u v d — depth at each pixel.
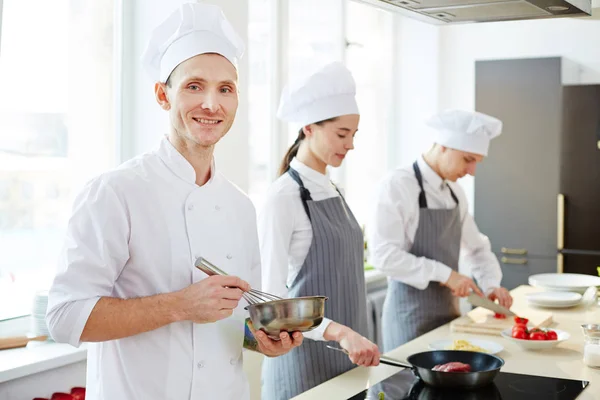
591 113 4.46
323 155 2.49
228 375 1.76
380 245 3.10
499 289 3.17
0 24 2.53
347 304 2.49
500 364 2.09
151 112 3.03
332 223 2.46
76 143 2.91
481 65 4.73
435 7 2.48
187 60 1.66
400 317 3.18
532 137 4.61
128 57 3.05
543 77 4.57
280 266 2.36
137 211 1.66
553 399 1.94
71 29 2.87
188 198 1.72
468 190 5.16
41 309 2.62
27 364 2.34
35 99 2.75
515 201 4.66
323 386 2.09
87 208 1.62
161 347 1.66
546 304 3.18
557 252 4.56
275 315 1.68
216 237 1.76
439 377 2.02
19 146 2.71
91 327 1.55
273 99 3.93
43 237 2.80
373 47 4.97
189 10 1.66
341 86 2.43
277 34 3.91
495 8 2.50
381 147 5.13
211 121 1.67
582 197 4.51
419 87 5.18
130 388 1.65
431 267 3.00
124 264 1.67
